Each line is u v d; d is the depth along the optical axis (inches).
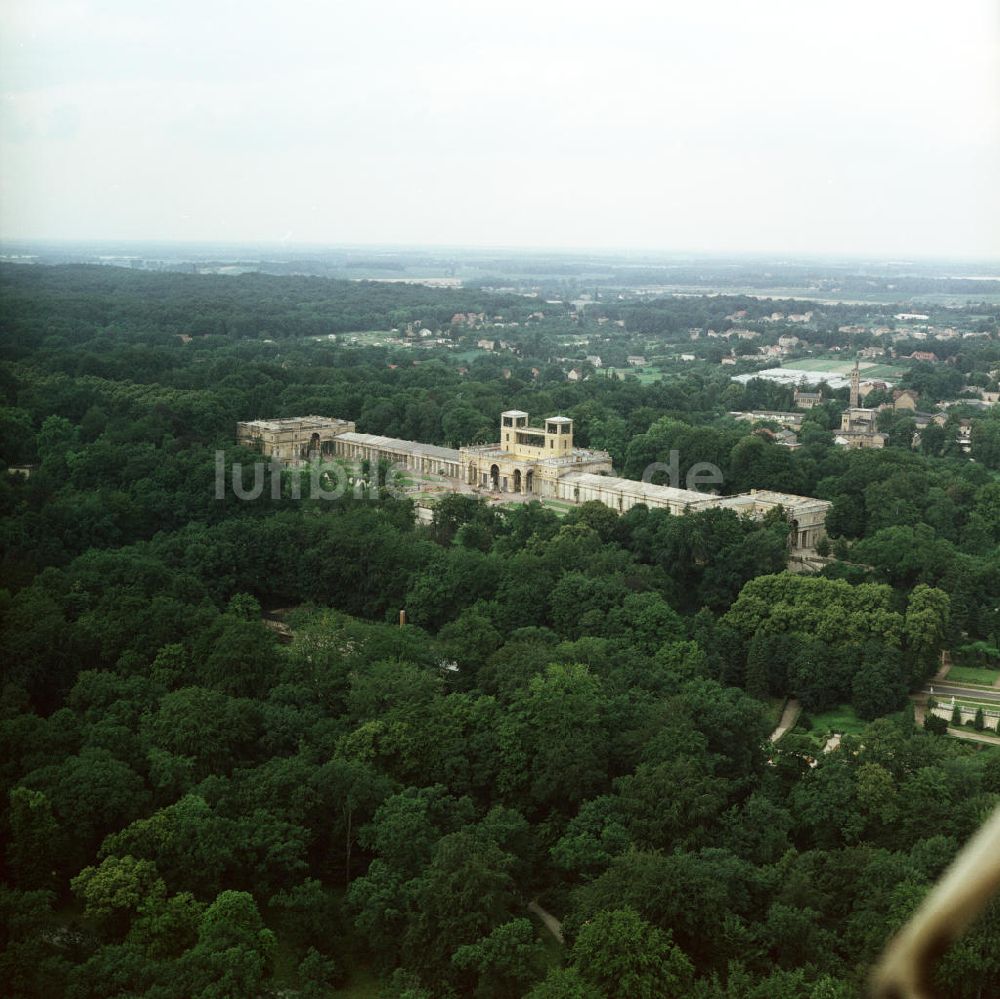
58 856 7268.7
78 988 6023.6
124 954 6353.3
